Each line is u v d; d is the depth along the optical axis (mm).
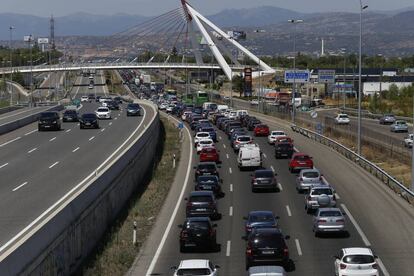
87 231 52781
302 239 56906
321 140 129125
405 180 90812
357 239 56469
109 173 65062
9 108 187125
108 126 143250
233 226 62719
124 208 71500
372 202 72438
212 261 50500
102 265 49062
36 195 65562
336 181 85812
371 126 174375
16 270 34594
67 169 83438
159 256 52438
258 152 98750
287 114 199625
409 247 53469
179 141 135875
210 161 105438
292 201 74688
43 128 134625
